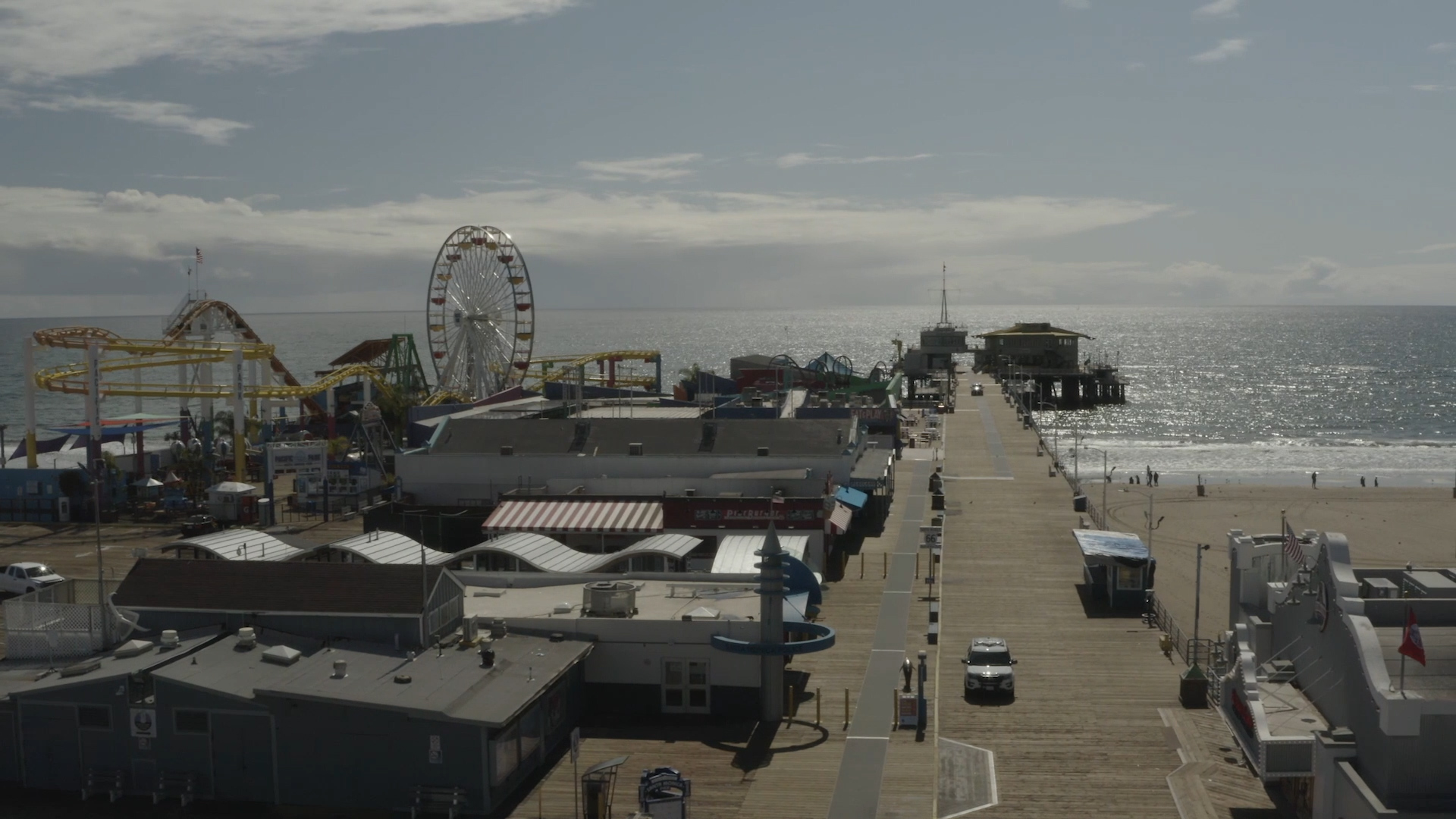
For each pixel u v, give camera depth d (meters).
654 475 79.88
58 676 40.59
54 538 84.12
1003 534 83.12
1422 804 29.75
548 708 41.94
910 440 135.50
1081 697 48.16
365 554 57.31
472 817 37.06
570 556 60.38
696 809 37.22
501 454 81.38
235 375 106.25
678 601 49.56
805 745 42.75
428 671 40.19
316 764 38.12
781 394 118.88
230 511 90.69
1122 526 106.94
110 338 120.69
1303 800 35.84
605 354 182.25
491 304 140.75
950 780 39.50
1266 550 46.56
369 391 134.50
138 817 37.88
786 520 68.56
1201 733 43.56
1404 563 91.50
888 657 53.66
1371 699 31.12
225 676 39.28
